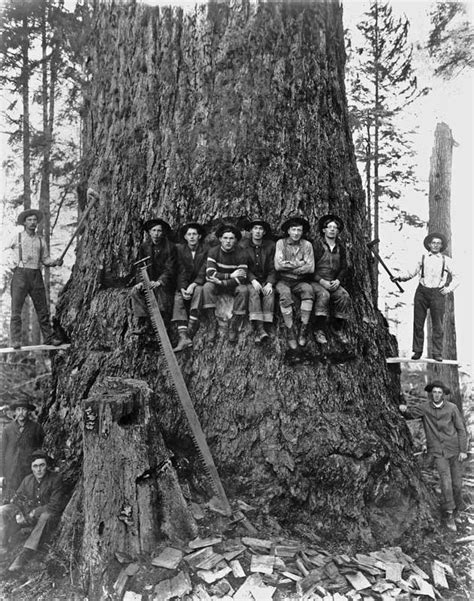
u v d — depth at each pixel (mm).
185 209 5719
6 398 10367
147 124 5992
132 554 4363
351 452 5113
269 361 5332
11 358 12609
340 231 5555
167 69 5934
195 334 5520
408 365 14461
